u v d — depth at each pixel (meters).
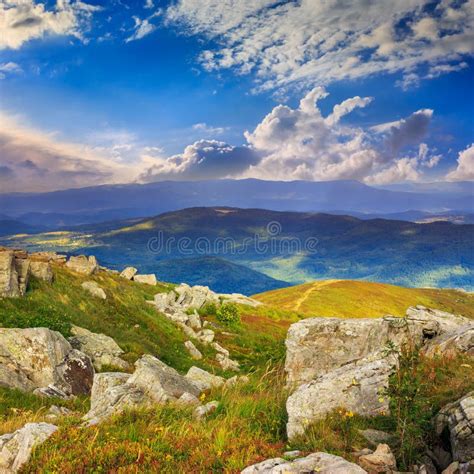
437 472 7.35
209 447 8.00
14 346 21.83
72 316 33.44
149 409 10.85
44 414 15.31
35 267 36.50
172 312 55.00
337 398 9.53
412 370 8.59
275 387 14.18
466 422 7.18
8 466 8.50
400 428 8.12
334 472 6.20
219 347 48.25
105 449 7.81
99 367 26.69
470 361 11.58
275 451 7.86
